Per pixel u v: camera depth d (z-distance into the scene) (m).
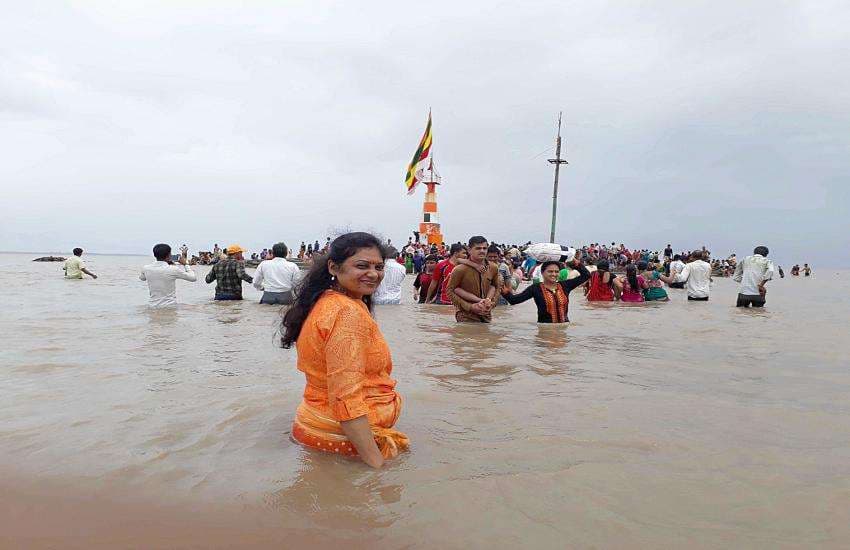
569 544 1.86
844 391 4.09
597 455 2.68
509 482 2.34
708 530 1.96
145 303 10.16
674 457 2.67
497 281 8.15
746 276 12.22
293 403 3.50
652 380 4.39
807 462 2.63
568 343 6.25
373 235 2.85
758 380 4.45
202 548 1.84
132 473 2.41
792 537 1.92
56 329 6.70
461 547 1.84
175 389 3.84
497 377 4.41
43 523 2.00
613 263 32.41
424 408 3.48
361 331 2.65
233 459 2.58
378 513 2.06
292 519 2.02
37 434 2.89
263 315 8.52
